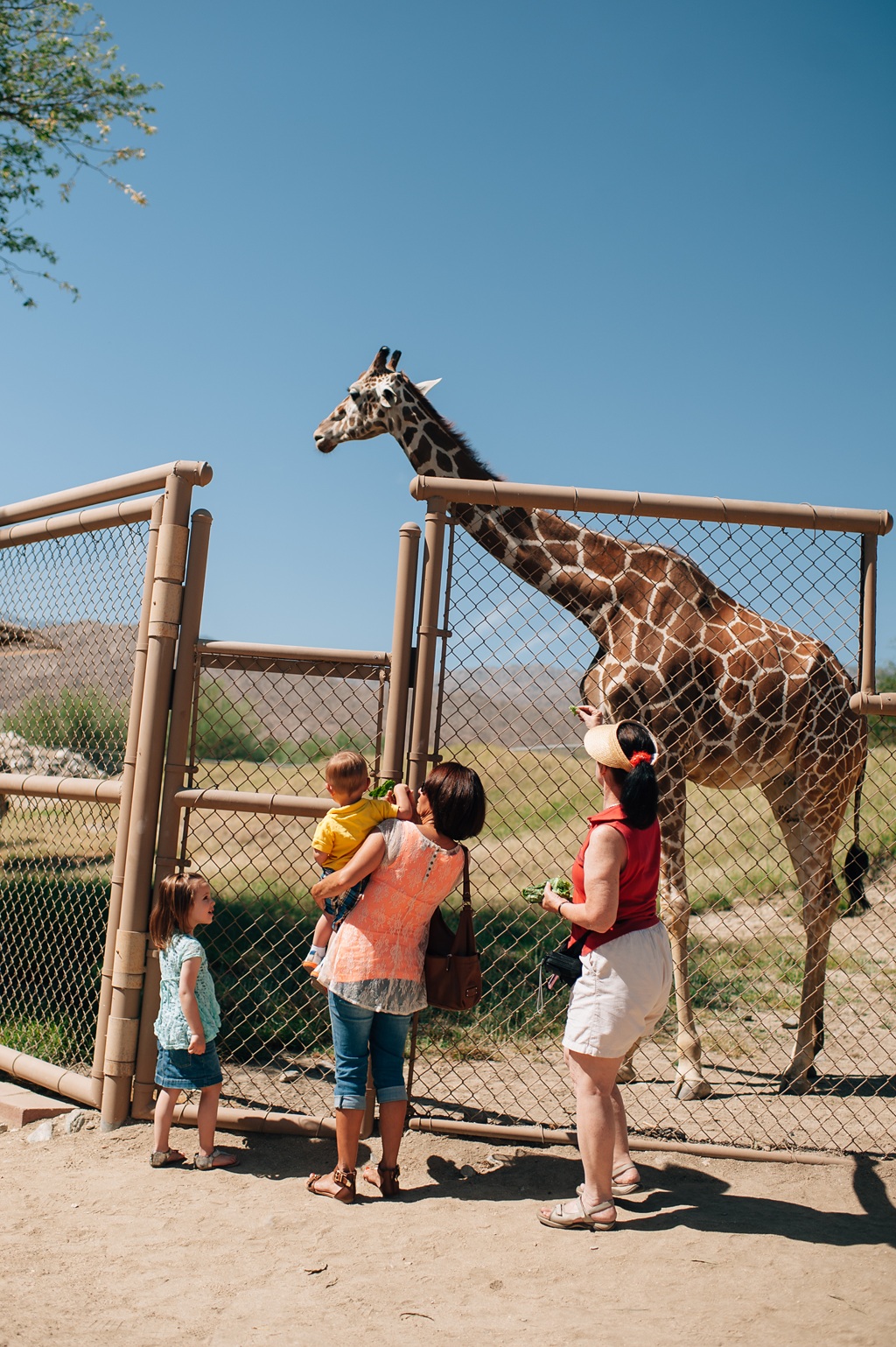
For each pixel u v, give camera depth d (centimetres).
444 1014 629
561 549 539
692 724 520
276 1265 296
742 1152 392
